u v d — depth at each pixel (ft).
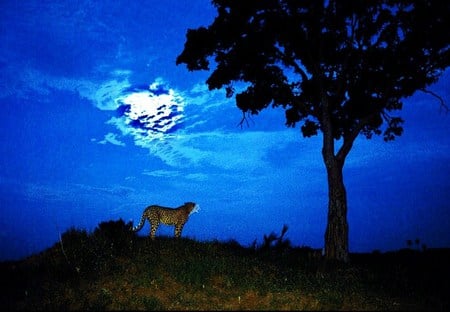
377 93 71.10
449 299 48.11
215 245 64.95
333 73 73.36
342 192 67.97
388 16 66.23
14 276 48.21
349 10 66.80
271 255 64.34
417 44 64.23
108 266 50.60
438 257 69.46
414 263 67.05
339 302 42.96
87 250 55.11
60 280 46.98
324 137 69.62
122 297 42.55
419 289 51.85
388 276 57.41
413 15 64.18
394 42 67.77
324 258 64.80
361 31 69.00
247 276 49.90
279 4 68.69
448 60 65.16
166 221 64.64
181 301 41.68
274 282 48.80
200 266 50.57
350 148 69.51
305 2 67.05
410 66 65.62
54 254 55.52
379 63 67.77
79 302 41.22
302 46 70.44
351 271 58.44
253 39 68.69
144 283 45.73
